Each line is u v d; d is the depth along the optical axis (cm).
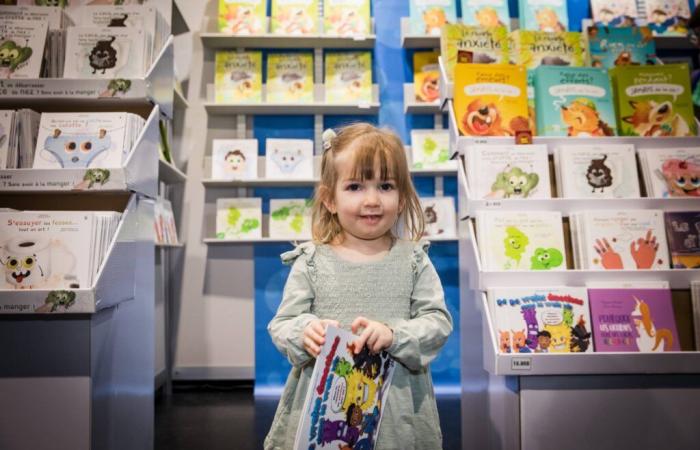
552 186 202
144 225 205
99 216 167
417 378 135
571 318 170
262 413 297
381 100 369
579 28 361
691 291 177
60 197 199
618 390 164
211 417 289
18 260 161
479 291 188
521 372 160
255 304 361
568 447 161
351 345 118
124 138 179
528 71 227
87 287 161
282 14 354
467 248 199
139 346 203
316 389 112
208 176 358
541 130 209
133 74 189
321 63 366
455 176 365
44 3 225
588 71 214
